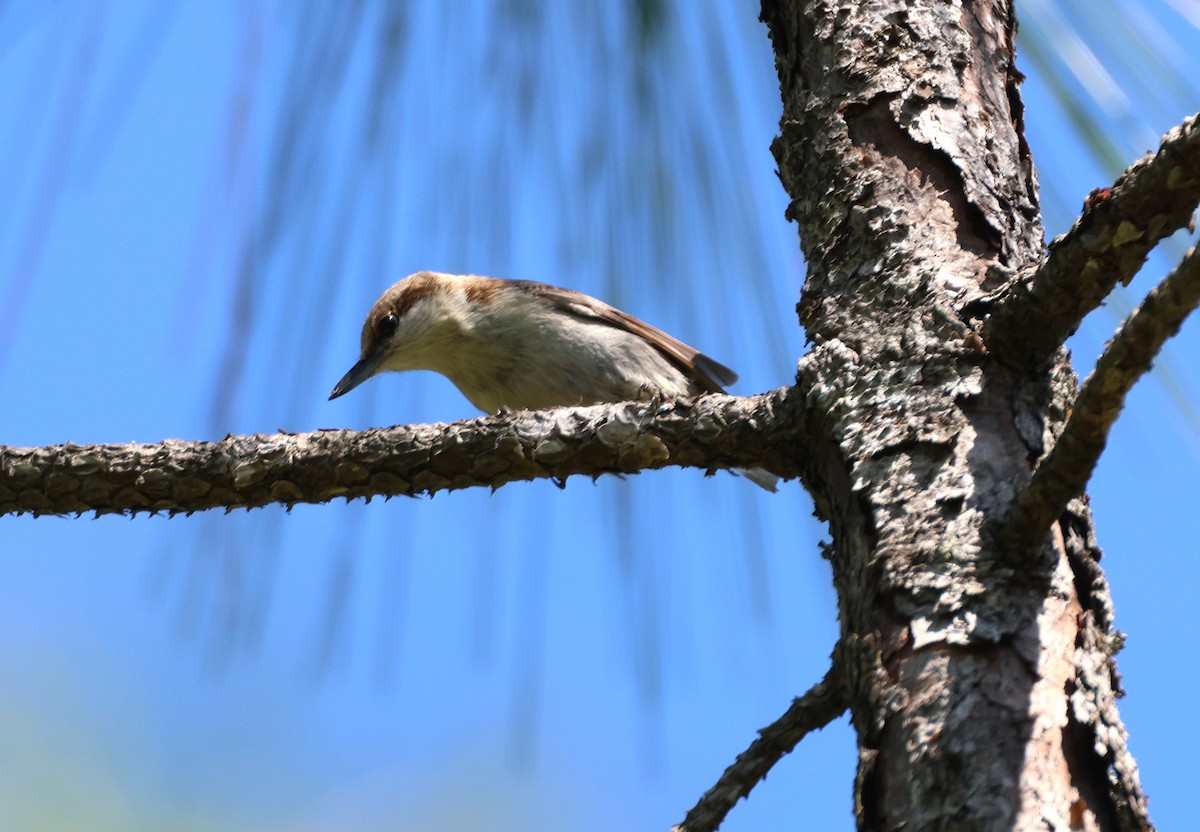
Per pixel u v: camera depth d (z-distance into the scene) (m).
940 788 3.44
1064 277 4.11
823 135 5.11
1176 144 3.71
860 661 3.80
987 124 5.01
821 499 4.59
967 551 3.85
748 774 4.33
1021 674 3.60
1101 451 3.56
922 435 4.18
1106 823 3.40
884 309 4.60
